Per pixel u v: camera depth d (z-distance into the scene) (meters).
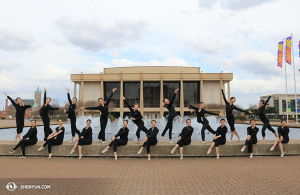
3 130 29.38
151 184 5.68
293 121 49.69
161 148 9.36
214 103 53.97
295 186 5.45
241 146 9.41
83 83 58.22
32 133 9.69
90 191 5.19
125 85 58.97
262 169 7.15
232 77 56.75
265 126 9.56
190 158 9.12
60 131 9.63
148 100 58.31
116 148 9.14
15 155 9.88
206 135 20.09
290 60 39.62
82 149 9.52
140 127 9.91
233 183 5.72
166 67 60.59
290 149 9.44
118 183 5.79
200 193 5.02
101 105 9.95
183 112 56.12
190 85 58.56
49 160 8.92
